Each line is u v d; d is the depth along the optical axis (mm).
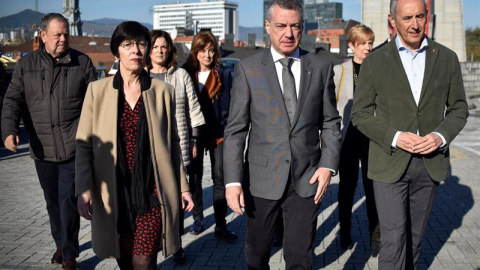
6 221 6207
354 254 4992
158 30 4910
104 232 3359
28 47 34250
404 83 3598
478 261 4754
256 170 3527
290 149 3463
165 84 3516
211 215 6352
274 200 3479
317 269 4645
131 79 3451
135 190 3305
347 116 4891
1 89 9742
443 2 25016
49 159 4555
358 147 4863
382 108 3709
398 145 3525
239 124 3549
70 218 4543
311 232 3551
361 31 4812
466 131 13625
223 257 5004
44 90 4539
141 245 3283
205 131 5402
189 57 5527
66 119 4555
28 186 8031
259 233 3590
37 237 5625
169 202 3402
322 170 3498
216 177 5449
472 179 7984
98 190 3359
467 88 25750
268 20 3512
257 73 3521
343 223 5066
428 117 3600
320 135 3766
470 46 49156
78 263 4820
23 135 13297
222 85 5504
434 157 3590
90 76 4660
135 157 3316
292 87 3516
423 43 3621
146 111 3350
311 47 42812
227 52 50312
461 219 5988
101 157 3346
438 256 4891
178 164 3549
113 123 3324
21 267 4754
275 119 3479
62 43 4504
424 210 3773
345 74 4906
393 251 3633
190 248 5262
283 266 4688
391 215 3643
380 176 3666
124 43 3361
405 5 3508
